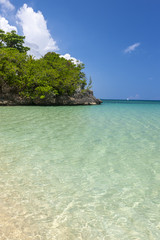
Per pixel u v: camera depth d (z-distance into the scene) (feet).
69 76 126.41
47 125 40.98
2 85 99.30
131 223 10.22
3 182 14.46
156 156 22.58
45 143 26.55
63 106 109.70
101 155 22.43
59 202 12.00
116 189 14.16
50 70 114.32
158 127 43.34
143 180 15.93
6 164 18.21
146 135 34.27
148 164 19.86
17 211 10.73
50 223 9.82
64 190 13.65
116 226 9.91
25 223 9.68
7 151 22.22
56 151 23.17
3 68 100.63
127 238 9.05
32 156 20.90
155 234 9.42
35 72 109.29
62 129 37.24
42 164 18.70
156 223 10.32
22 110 73.56
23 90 106.63
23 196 12.49
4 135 30.07
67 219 10.27
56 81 115.75
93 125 43.50
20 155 21.04
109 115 67.15
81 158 21.08
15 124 40.24
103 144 27.37
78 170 17.62
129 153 23.52
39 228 9.36
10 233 8.81
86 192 13.52
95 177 16.22
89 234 9.18
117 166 19.07
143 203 12.32
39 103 107.86
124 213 11.13
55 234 9.00
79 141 28.55
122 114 72.79
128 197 13.01
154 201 12.61
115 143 28.14
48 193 13.08
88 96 143.95
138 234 9.37
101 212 11.12
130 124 46.93
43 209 11.11
